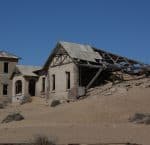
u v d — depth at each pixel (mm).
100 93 52438
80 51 58656
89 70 58594
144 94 45344
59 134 29938
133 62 61250
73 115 40594
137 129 30797
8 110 54875
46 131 31766
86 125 34562
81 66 56938
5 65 75250
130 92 47469
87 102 45688
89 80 58375
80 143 24938
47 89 60719
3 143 24703
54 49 59375
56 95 58688
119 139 26844
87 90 55656
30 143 24562
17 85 68062
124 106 41312
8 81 74938
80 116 39812
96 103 43750
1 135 30781
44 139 24906
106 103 42969
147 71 59594
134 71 60812
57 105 52438
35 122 39062
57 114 42312
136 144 23609
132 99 43562
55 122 38219
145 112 38656
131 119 35844
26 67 68875
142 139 26547
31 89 67000
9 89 74812
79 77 56656
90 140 26781
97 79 58906
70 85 56688
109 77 59875
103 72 59844
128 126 32656
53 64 60344
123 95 46125
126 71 60438
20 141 26688
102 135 28938
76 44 60188
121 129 31203
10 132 32250
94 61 58062
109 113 39438
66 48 57969
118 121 36312
